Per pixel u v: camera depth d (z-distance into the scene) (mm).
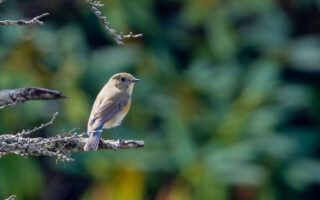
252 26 16406
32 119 13164
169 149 13711
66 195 16516
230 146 13539
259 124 13836
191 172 13047
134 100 14242
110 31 4871
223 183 12914
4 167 12672
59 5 15719
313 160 14023
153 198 13828
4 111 12922
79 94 13758
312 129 14695
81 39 14789
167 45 15422
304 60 15344
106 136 13914
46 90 4137
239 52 15664
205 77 14891
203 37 15969
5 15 14844
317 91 15641
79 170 14625
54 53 14461
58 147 6086
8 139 5094
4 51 13461
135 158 13484
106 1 13914
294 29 17391
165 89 14609
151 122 14562
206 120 14219
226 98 14719
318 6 16547
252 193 13656
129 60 14430
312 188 15742
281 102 14672
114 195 13234
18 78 13117
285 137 14016
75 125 13680
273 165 13672
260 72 14750
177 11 16438
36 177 13156
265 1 15133
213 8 14859
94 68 14352
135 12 14406
